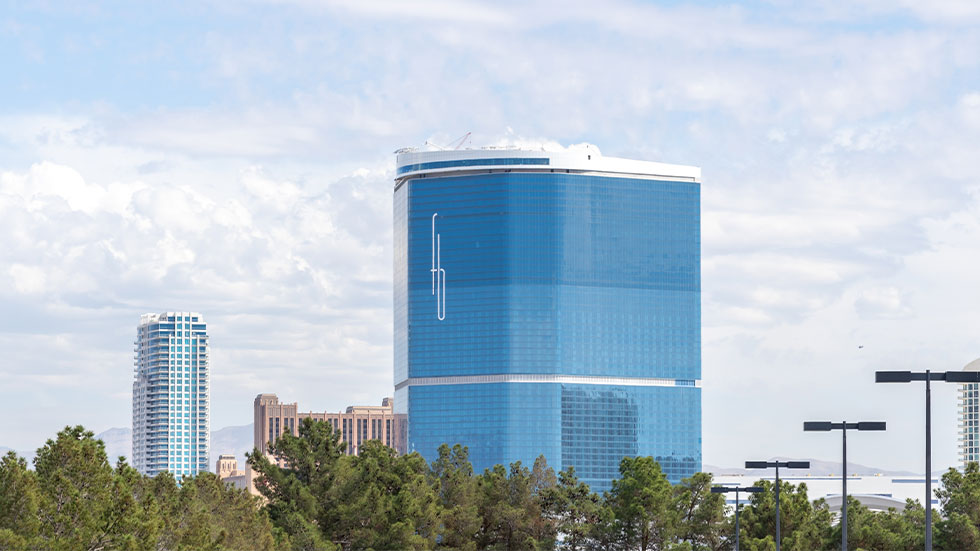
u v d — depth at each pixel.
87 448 72.62
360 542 114.12
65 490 69.00
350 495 116.44
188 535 82.50
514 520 128.38
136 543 68.88
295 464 117.88
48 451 73.62
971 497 126.69
